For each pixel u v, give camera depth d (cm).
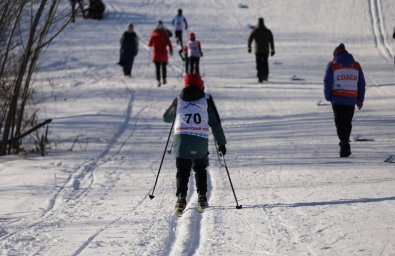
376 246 1870
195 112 2386
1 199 2722
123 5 13388
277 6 13125
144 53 9556
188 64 7781
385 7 12206
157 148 3984
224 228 2153
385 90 6309
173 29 11550
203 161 2427
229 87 6688
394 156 3303
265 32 6919
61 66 8506
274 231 2089
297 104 5622
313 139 4069
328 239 1966
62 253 1938
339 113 3447
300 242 1953
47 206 2595
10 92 4241
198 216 2358
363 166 3170
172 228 2211
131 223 2277
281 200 2525
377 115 4969
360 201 2428
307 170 3117
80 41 10262
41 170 3341
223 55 9225
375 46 9831
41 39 4025
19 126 4088
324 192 2620
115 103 5875
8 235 2169
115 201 2647
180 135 2377
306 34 10925
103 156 3753
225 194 2684
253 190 2738
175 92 6475
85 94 6425
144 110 5509
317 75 7525
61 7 11338
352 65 3447
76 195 2783
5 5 3975
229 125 4697
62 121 5047
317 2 13075
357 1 12750
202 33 11150
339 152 3584
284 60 8719
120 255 1895
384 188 2638
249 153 3666
